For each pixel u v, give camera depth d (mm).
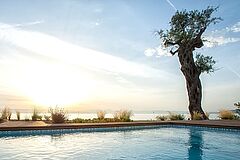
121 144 9367
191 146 9016
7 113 16703
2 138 10172
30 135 10961
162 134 12086
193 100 21844
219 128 12953
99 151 8047
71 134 11633
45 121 15406
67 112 15289
